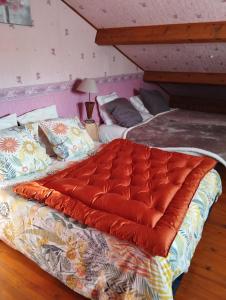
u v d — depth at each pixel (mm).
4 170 2008
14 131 2234
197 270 1846
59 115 3180
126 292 1350
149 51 3727
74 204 1582
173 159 2123
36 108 2873
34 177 2107
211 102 4609
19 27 2516
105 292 1441
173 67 4090
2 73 2469
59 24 2906
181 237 1445
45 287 1716
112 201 1565
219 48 3152
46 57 2852
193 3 2381
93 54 3461
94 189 1702
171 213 1476
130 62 4188
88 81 3162
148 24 2941
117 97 3916
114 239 1388
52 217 1609
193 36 2699
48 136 2441
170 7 2533
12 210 1813
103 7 2842
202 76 4027
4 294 1669
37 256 1759
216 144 2748
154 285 1261
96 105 3695
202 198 1793
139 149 2344
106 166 2078
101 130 3461
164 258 1286
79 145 2525
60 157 2426
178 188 1733
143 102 4168
